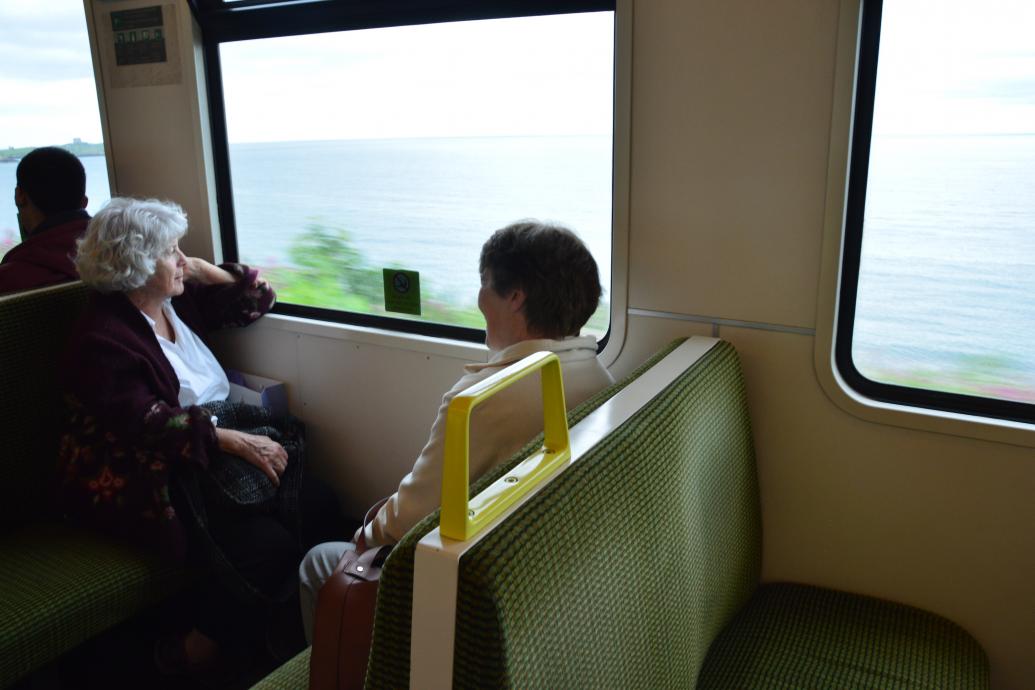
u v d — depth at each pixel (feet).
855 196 5.85
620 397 4.91
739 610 6.22
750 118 5.98
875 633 5.89
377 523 5.53
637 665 4.09
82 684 7.50
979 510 5.88
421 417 8.43
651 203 6.52
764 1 5.75
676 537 4.61
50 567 6.73
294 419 8.69
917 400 6.00
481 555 3.10
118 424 6.97
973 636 6.10
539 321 5.61
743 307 6.34
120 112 9.54
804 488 6.45
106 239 7.22
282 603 7.58
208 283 8.84
